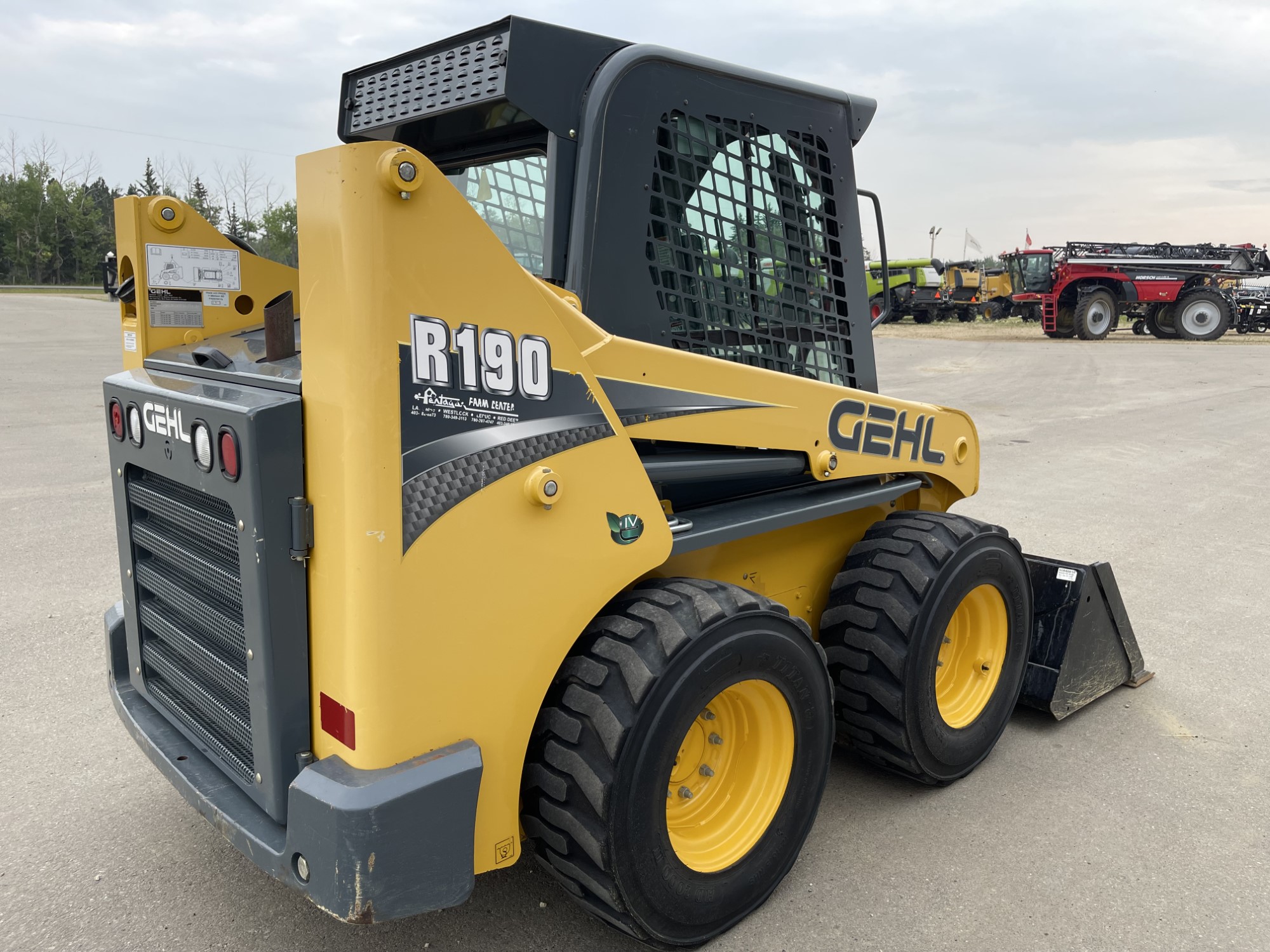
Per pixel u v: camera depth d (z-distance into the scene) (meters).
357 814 1.85
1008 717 3.47
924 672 2.97
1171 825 3.07
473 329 1.94
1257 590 5.50
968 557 3.09
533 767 2.21
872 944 2.48
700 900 2.36
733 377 2.56
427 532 1.91
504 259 1.98
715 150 2.66
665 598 2.30
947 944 2.48
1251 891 2.71
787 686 2.50
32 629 4.59
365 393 1.80
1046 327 28.56
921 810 3.15
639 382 2.33
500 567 2.04
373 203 1.77
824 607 3.27
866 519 3.39
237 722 2.25
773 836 2.55
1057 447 10.44
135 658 2.80
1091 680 3.88
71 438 9.76
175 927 2.52
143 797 3.17
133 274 2.79
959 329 34.78
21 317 29.52
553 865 2.26
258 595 1.98
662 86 2.50
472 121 2.65
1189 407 13.84
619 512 2.26
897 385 16.92
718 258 2.70
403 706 1.93
